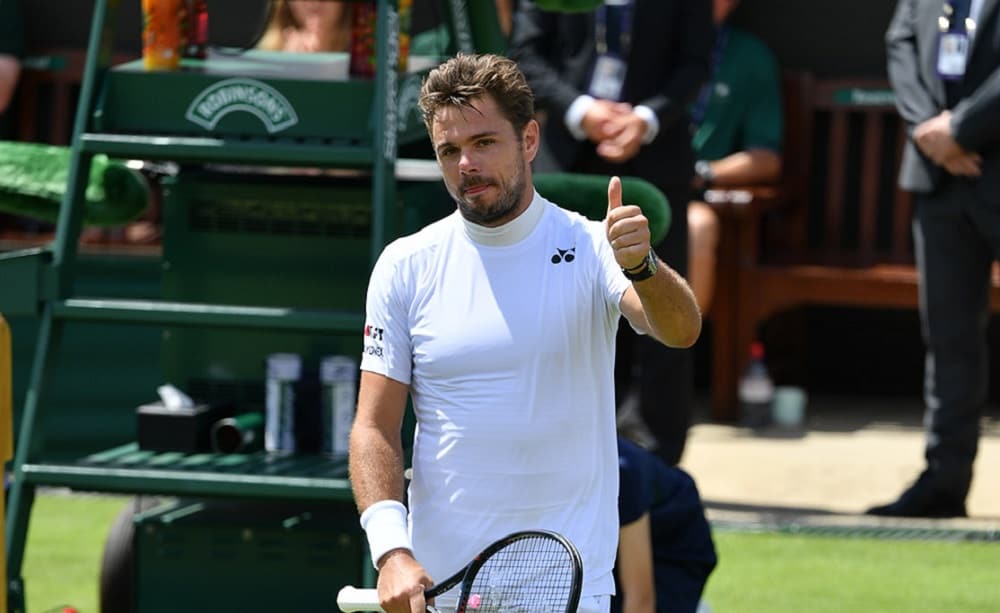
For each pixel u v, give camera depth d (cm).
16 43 3369
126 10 3481
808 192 3531
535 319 1316
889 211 3581
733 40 3338
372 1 1866
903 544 2491
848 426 3316
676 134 2559
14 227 3403
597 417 1339
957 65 2528
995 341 3566
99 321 1822
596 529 1334
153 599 1912
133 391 2781
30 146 2033
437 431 1340
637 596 1686
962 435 2588
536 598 1230
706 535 1867
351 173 2083
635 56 2548
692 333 1299
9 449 1670
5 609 1708
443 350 1328
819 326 3656
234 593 1894
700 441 3153
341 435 1898
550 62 2605
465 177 1288
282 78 1834
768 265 3319
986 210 2527
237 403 2031
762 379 3328
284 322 1786
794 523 2555
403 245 1361
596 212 1920
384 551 1290
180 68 1906
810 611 2145
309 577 1878
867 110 3441
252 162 1825
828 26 3562
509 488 1323
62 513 2664
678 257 2572
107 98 1862
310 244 1981
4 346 1644
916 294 3200
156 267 2802
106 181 2003
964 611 2148
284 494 1756
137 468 1800
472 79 1278
